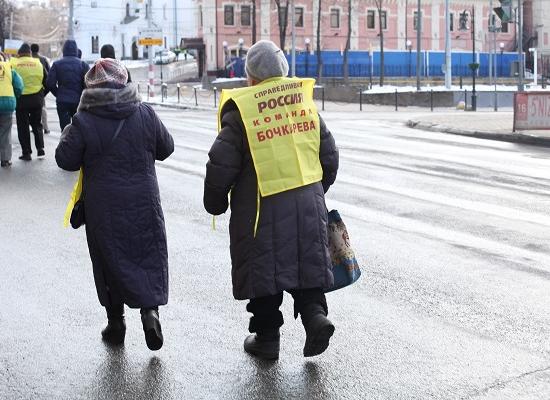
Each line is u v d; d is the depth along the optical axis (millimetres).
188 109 41031
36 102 15359
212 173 5090
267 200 5117
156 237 5609
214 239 9102
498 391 4934
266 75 5215
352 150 19016
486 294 6996
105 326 6199
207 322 6262
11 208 10875
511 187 13383
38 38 124312
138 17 96312
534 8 82062
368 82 67625
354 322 6246
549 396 4863
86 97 5562
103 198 5508
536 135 21969
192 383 5105
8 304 6742
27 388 5023
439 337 5910
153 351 5660
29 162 15188
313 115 5270
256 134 5082
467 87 59531
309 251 5109
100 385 5074
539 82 73875
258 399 4855
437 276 7586
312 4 73875
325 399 4840
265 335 5480
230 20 71438
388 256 8359
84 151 5531
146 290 5469
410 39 79438
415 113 38688
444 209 11180
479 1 81938
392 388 4992
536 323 6223
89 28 96562
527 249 8758
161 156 5871
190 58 88875
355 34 76375
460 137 23375
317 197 5207
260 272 5062
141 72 78062
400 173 14930
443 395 4875
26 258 8273
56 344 5801
